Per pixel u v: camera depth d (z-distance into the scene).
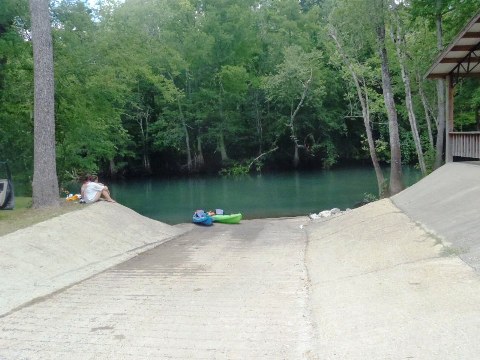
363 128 46.66
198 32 39.12
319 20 47.50
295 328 5.13
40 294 7.07
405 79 20.56
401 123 36.34
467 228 7.79
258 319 5.51
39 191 12.98
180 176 45.41
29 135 16.95
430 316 4.65
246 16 40.81
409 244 8.09
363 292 5.99
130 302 6.50
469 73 16.05
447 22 19.38
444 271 6.07
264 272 8.22
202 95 42.34
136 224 13.16
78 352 4.72
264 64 43.91
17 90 15.96
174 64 35.88
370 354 4.09
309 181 36.53
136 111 43.41
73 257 9.26
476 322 4.28
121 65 19.30
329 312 5.46
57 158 18.83
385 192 21.20
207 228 16.59
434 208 10.36
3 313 6.16
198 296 6.70
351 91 32.97
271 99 42.56
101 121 20.05
